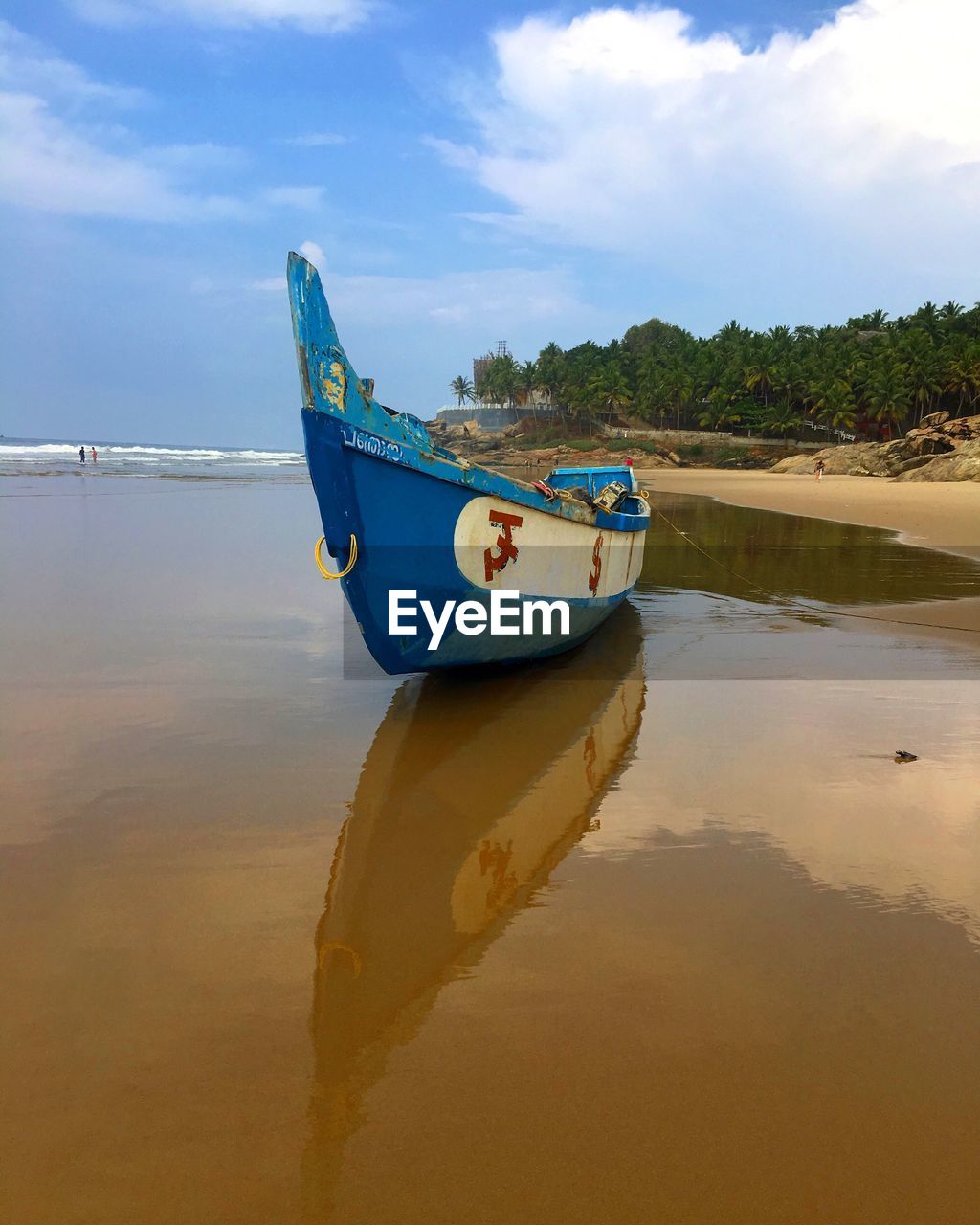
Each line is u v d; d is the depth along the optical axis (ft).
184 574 36.99
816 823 13.29
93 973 9.18
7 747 16.31
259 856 12.10
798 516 79.56
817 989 9.01
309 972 9.28
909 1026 8.40
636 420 350.84
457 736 17.54
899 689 21.11
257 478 131.23
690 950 9.75
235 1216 6.18
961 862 12.00
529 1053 7.98
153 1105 7.25
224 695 20.08
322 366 15.89
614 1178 6.54
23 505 70.69
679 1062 7.86
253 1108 7.24
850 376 290.97
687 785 14.92
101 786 14.55
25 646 24.14
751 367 308.40
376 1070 7.73
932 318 320.50
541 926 10.28
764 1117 7.18
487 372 389.19
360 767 15.70
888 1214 6.25
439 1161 6.70
